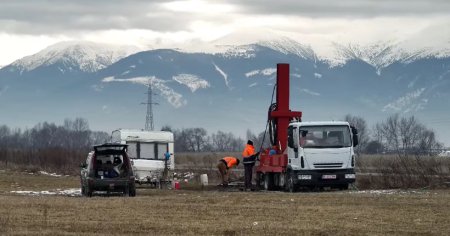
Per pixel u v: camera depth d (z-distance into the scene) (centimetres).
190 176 9125
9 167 10981
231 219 3709
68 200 4862
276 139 6769
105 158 5747
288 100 6775
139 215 3875
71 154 12112
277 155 6512
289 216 3841
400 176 6456
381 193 5466
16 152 12500
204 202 4694
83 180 5844
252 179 7450
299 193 5703
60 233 3148
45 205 4384
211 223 3541
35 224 3453
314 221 3622
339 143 6172
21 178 8850
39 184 7744
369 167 8750
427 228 3384
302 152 6128
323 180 6138
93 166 5691
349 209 4175
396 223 3550
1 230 3225
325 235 3170
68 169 11019
